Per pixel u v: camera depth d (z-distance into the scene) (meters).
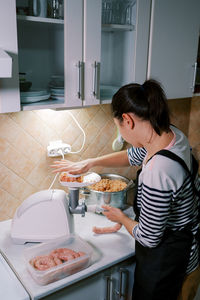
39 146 1.59
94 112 1.76
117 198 1.62
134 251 1.33
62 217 1.34
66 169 1.48
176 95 1.68
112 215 1.34
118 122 1.14
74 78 1.25
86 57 1.26
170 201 1.08
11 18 1.04
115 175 1.83
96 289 1.28
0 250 1.33
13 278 1.15
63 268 1.14
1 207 1.55
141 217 1.13
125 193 1.66
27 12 1.11
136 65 1.44
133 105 1.05
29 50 1.26
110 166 1.59
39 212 1.33
